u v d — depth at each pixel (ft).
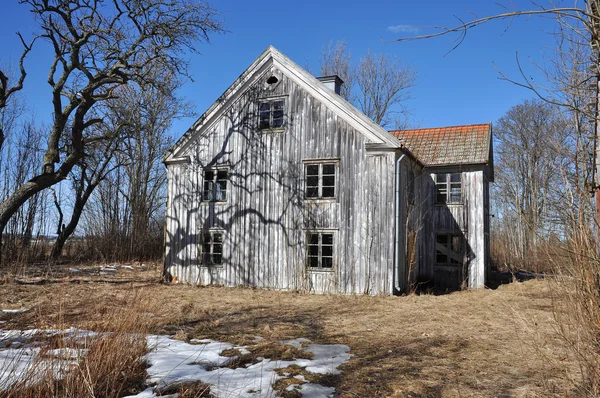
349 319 36.99
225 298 48.37
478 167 65.10
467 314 39.37
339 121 54.85
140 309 28.50
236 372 22.08
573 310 15.96
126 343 22.43
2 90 59.93
